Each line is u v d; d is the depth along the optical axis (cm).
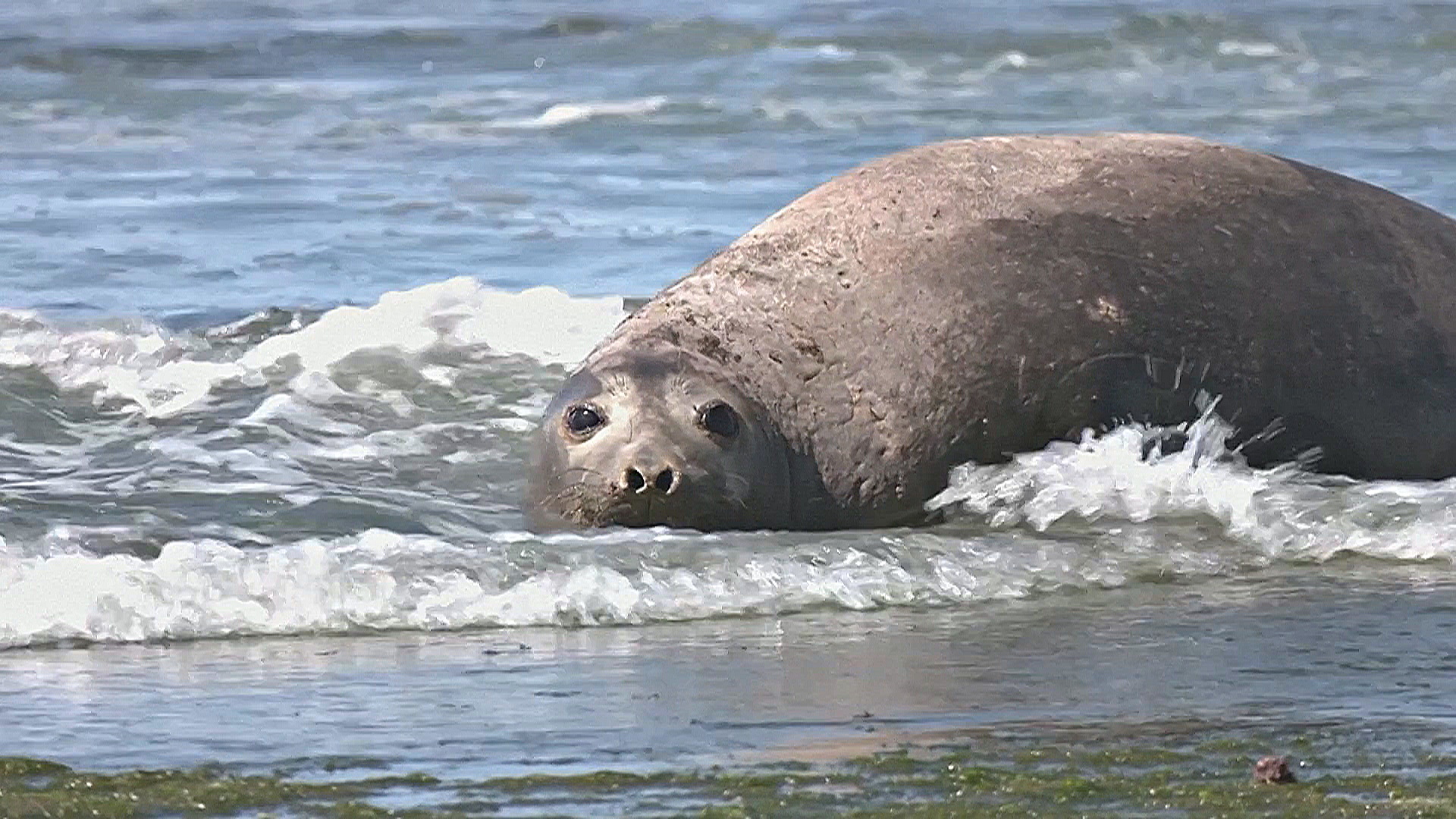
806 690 2672
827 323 3741
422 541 3284
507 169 7462
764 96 9331
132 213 6575
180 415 4131
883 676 2741
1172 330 3703
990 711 2566
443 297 4828
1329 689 2666
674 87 9656
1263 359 3716
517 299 4838
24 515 3466
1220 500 3562
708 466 3481
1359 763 2336
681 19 11775
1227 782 2270
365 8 13050
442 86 9825
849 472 3650
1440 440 3772
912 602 3159
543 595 3102
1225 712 2559
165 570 3095
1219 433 3694
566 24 11556
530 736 2472
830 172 7275
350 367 4428
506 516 3525
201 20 12319
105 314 5131
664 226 6297
